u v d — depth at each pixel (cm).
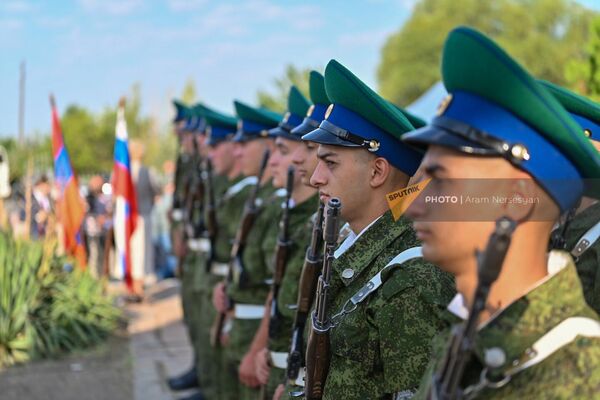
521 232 147
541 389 140
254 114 484
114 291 1027
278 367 338
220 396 499
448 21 3120
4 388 624
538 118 145
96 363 702
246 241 420
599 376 138
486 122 147
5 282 719
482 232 147
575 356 140
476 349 143
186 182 725
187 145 755
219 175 598
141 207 984
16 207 1182
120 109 875
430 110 788
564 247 194
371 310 215
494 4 2900
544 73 2473
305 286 270
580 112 252
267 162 462
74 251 863
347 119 240
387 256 225
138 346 765
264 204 416
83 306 778
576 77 595
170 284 1148
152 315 911
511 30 2702
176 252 742
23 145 1256
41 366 691
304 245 328
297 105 371
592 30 587
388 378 208
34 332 711
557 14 2547
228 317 462
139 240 975
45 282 755
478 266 140
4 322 705
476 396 145
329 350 226
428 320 203
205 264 566
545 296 143
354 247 234
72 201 863
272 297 343
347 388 221
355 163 238
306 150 310
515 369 142
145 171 984
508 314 144
